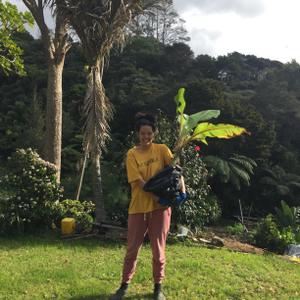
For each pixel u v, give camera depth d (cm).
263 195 2005
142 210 418
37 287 460
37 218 791
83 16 955
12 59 1333
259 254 736
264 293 479
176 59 3275
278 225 1110
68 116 2256
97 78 975
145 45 3294
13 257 605
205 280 507
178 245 734
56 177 838
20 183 796
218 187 1866
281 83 3030
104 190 1038
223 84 3166
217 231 1156
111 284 475
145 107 2270
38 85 2762
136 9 998
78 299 428
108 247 697
